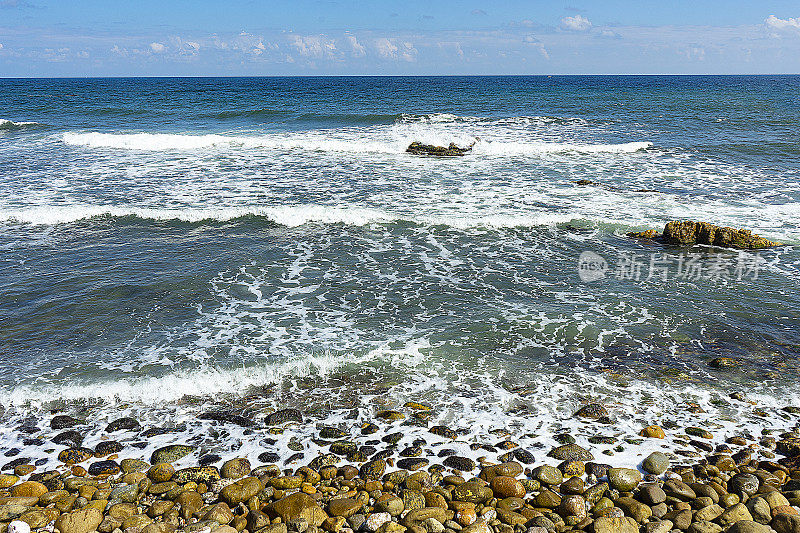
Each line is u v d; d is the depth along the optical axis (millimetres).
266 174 20156
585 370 8320
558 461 6234
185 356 8719
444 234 14273
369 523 5246
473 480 5859
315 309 10406
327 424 7000
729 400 7477
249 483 5797
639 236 14133
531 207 16250
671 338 9281
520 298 10859
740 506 5301
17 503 5496
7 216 14992
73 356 8711
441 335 9438
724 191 17828
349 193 17656
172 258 12711
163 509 5504
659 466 6047
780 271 11969
